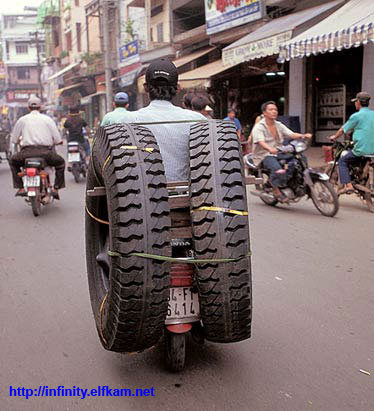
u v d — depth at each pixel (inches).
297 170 311.3
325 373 124.2
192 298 118.6
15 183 324.8
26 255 231.3
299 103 630.5
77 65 1509.6
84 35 1574.8
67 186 445.1
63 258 225.3
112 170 111.5
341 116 605.0
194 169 116.0
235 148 118.9
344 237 256.1
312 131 630.5
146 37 1107.9
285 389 117.1
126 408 111.0
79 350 138.0
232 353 134.9
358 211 321.7
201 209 112.3
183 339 120.5
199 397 114.3
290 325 152.2
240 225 112.7
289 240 251.4
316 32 456.8
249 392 116.0
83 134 488.7
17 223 300.7
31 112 319.6
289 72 644.1
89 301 173.6
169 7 938.1
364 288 183.2
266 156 322.0
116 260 108.7
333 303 169.3
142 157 112.8
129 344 115.2
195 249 112.3
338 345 139.0
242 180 116.8
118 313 109.7
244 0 661.9
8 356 135.0
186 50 928.9
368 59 517.7
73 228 284.0
